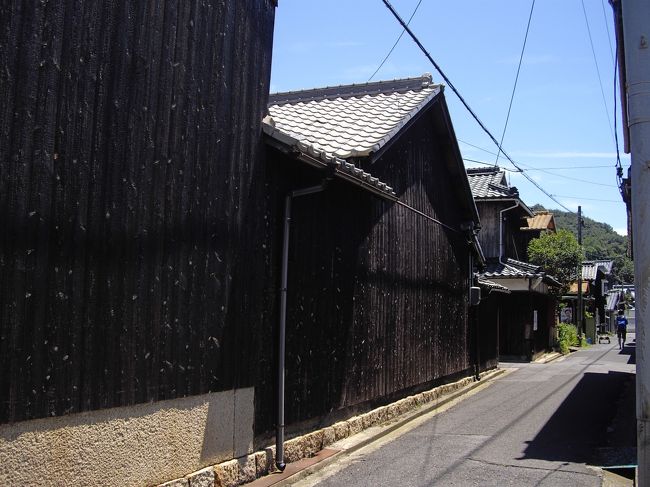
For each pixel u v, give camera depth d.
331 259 8.45
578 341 35.47
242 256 6.41
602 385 15.48
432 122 13.30
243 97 6.46
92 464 4.52
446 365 13.92
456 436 9.21
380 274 10.26
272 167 7.02
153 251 5.14
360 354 9.34
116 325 4.75
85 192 4.48
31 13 4.04
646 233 4.49
